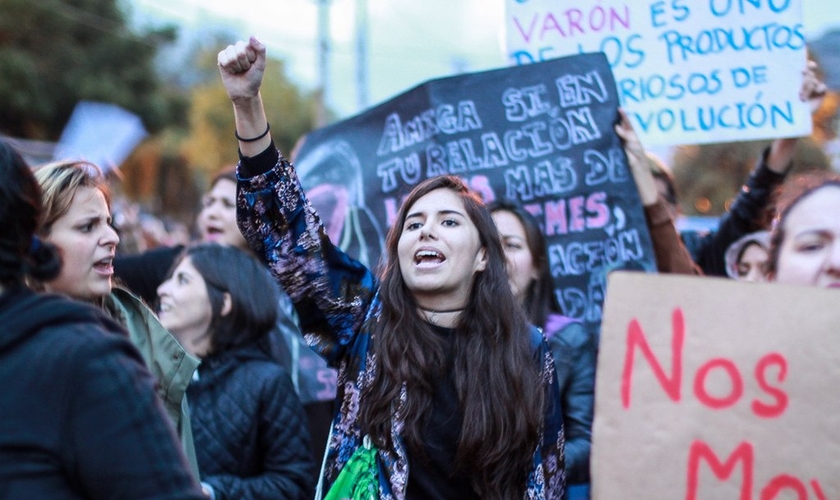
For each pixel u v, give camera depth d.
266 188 2.46
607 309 2.07
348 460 2.40
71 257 2.27
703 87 4.01
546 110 3.79
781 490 1.92
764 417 1.95
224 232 4.53
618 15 4.10
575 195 3.71
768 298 1.98
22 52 18.98
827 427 1.91
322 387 4.11
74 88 19.72
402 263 2.49
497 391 2.41
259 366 3.19
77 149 4.62
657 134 4.07
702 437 1.98
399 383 2.38
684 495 1.97
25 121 19.17
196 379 3.17
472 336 2.47
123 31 21.02
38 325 1.58
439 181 2.59
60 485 1.55
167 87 24.36
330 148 4.21
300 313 2.58
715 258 4.16
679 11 4.03
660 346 2.03
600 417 2.04
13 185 1.63
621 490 2.01
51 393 1.55
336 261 2.55
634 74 4.09
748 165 13.77
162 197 24.27
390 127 4.06
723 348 1.99
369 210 4.07
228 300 3.23
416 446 2.34
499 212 3.36
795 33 3.91
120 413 1.56
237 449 3.06
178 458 1.61
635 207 3.63
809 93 3.91
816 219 2.90
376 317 2.49
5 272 1.62
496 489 2.37
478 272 2.55
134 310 2.56
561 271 3.71
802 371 1.94
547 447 2.57
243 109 2.42
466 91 3.89
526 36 4.21
